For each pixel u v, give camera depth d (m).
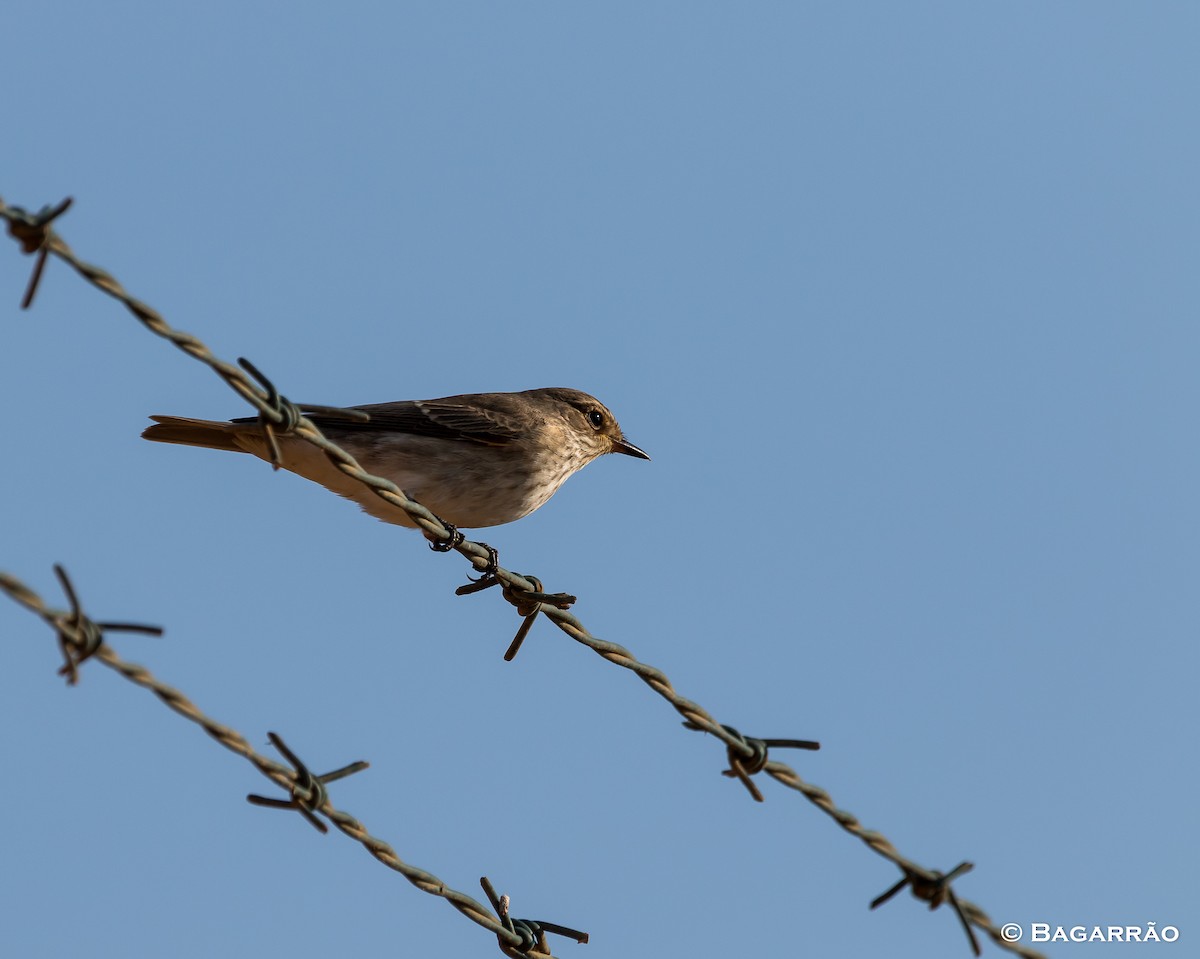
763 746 10.90
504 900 10.54
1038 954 11.48
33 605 7.50
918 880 11.05
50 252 8.30
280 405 9.73
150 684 8.23
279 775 8.91
